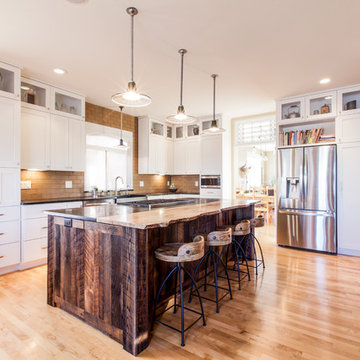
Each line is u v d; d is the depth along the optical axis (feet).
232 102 15.51
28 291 8.62
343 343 5.90
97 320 6.44
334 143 13.08
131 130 18.75
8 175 10.18
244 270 10.76
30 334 6.23
